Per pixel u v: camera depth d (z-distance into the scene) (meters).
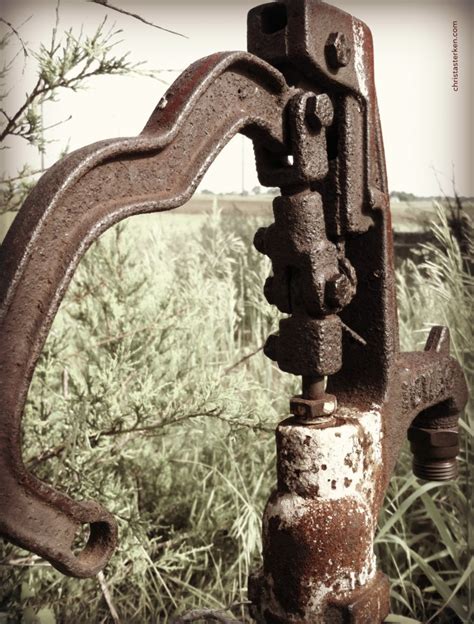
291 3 1.03
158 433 2.01
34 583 1.86
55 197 0.76
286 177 1.04
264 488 2.19
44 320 0.76
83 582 1.92
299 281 1.06
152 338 2.14
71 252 0.78
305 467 1.06
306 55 1.02
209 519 2.08
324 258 1.04
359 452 1.10
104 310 2.06
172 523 2.20
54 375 2.03
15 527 0.74
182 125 0.89
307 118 1.03
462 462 2.14
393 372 1.22
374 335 1.22
